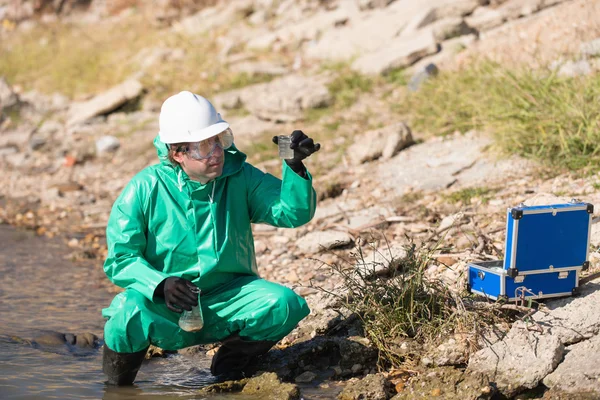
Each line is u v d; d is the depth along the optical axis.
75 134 15.17
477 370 5.75
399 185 9.80
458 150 10.20
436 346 6.11
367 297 6.52
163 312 5.83
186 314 5.65
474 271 6.34
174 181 5.82
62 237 10.89
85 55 18.64
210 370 6.44
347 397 5.71
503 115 9.88
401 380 5.95
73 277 9.18
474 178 9.45
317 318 6.83
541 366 5.61
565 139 9.19
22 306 8.15
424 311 6.41
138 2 22.12
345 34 15.20
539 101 9.77
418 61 13.38
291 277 7.99
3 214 11.99
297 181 5.69
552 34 11.88
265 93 13.59
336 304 6.82
